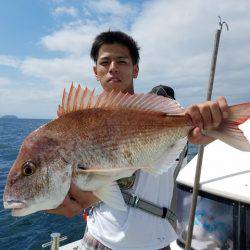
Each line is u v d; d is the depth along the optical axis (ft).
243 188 2.92
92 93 2.09
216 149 3.62
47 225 8.46
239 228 2.86
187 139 2.18
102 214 2.71
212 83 2.93
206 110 2.05
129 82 3.04
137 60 3.18
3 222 8.76
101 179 1.98
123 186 2.58
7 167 19.27
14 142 37.63
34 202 1.98
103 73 3.01
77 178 1.97
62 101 2.06
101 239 2.68
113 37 2.97
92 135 2.04
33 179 1.98
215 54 2.93
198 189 3.01
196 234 3.18
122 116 2.11
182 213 3.35
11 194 1.99
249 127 3.82
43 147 2.01
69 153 1.99
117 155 2.07
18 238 7.73
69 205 1.99
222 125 2.06
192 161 3.58
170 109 2.21
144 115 2.15
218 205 3.02
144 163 2.12
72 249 4.24
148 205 2.59
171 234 2.70
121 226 2.59
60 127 2.03
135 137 2.11
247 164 3.23
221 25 2.92
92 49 3.14
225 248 2.97
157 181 2.65
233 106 2.04
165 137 2.17
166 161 2.16
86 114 2.06
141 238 2.57
